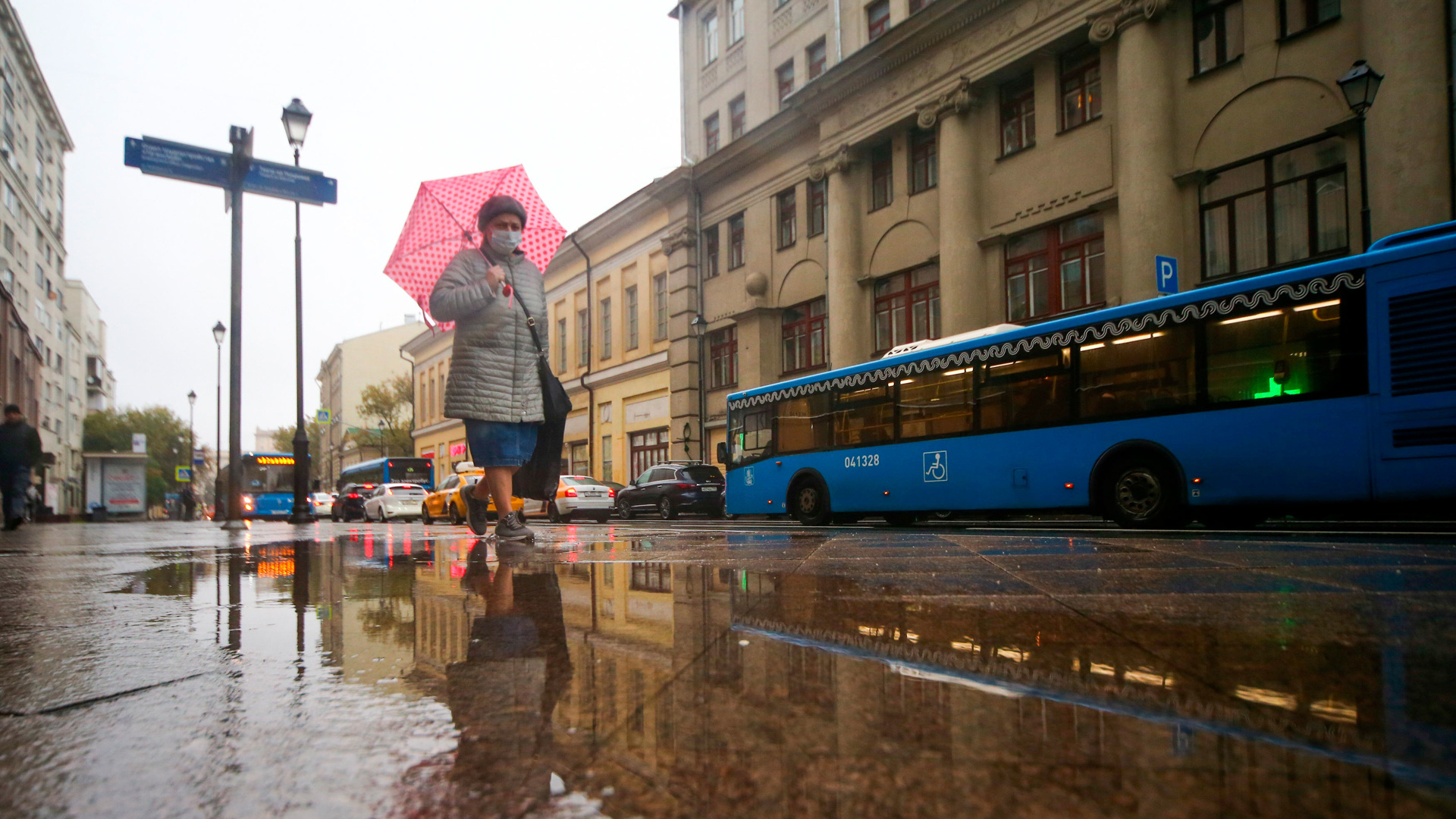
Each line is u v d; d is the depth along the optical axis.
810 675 1.42
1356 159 12.26
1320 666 1.42
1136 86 14.65
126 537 9.50
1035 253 16.97
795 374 23.31
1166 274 12.72
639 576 3.12
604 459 32.41
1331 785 0.88
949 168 18.14
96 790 0.96
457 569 3.67
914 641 1.70
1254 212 13.52
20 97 45.62
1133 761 0.96
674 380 27.30
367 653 1.73
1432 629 1.76
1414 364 7.16
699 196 27.09
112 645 1.88
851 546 4.96
